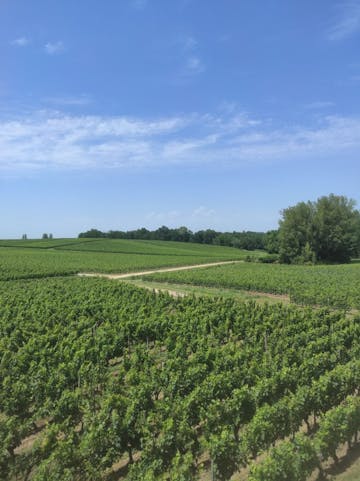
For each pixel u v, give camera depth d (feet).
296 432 40.42
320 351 61.46
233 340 78.23
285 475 30.04
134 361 58.70
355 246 334.24
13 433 37.68
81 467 33.71
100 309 101.71
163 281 193.77
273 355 64.13
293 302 130.52
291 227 322.55
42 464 31.73
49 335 75.20
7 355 60.95
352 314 111.65
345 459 36.14
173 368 54.29
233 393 42.60
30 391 47.93
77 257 333.83
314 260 311.06
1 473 35.06
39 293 131.64
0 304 109.19
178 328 77.82
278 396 44.98
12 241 499.10
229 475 33.27
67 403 42.80
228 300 113.80
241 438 36.22
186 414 40.22
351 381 45.03
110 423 37.88
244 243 590.96
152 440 35.01
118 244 497.46
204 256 387.55
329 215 318.24
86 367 53.26
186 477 30.32
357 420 36.63
